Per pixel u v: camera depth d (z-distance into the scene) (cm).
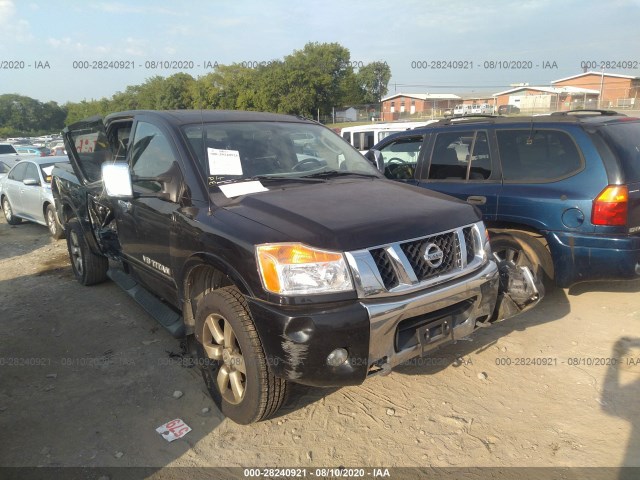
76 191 572
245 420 312
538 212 455
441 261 307
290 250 273
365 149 1206
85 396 363
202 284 360
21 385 381
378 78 8181
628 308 480
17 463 293
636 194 425
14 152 1944
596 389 354
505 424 320
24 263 749
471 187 506
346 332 267
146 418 335
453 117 579
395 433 314
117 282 509
